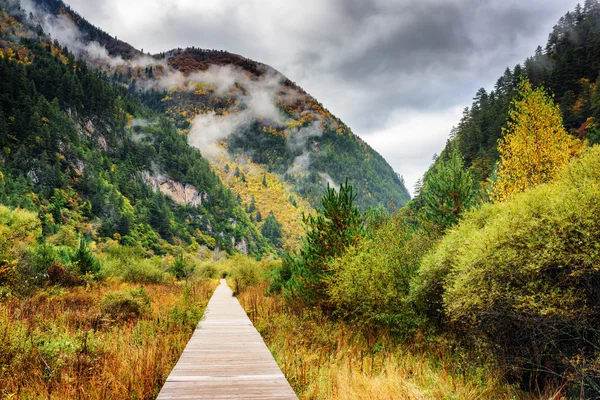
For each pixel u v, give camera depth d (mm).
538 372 5496
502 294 5426
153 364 5715
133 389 4980
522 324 5535
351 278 8836
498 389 5387
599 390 4539
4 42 167625
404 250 9195
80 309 10852
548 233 5148
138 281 23141
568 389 4988
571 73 71625
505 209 6406
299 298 12023
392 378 5555
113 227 90062
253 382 5090
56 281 14961
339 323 9383
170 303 13953
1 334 5637
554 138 13805
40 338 6441
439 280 7598
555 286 5184
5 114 108125
